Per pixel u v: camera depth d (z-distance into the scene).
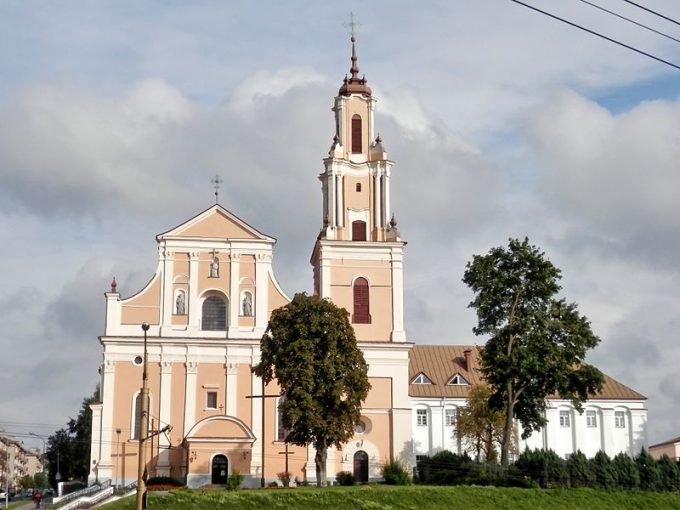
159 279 86.12
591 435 102.81
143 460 40.91
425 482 79.88
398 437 84.94
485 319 79.88
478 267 80.44
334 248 88.62
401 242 89.00
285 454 83.31
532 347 77.00
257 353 85.31
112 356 83.62
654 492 74.50
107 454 81.62
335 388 70.88
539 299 80.12
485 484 74.12
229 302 86.38
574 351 77.31
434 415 101.25
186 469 80.12
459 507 65.50
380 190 90.81
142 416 41.50
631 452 102.56
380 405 85.69
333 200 90.19
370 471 84.19
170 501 61.12
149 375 83.94
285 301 87.25
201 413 83.75
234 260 87.31
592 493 71.69
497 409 78.88
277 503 62.16
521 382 78.12
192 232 87.31
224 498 62.25
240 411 84.00
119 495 70.44
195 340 84.56
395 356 86.69
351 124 92.44
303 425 70.81
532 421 78.69
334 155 90.88
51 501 87.94
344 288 88.06
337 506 62.78
